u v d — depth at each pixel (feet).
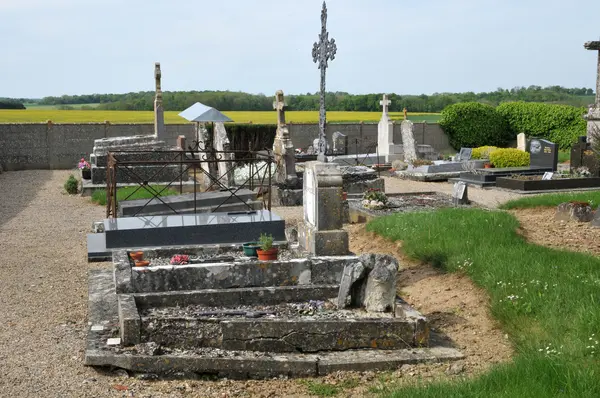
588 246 38.81
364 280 29.30
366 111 216.33
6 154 99.40
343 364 24.70
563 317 26.13
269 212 43.55
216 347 25.93
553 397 19.31
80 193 71.82
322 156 44.57
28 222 54.19
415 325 26.48
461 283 33.32
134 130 105.19
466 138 123.75
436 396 20.31
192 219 41.06
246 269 31.09
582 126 121.80
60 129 101.30
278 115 65.41
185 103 204.74
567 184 71.77
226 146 68.13
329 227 35.29
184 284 30.53
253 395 22.88
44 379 22.86
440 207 57.26
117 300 30.63
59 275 37.17
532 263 32.96
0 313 30.27
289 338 26.04
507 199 65.21
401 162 93.30
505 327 27.43
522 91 230.89
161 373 24.07
